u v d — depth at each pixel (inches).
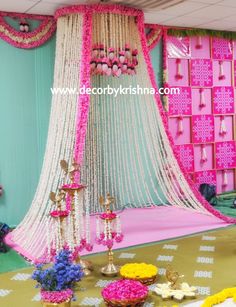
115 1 177.2
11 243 180.2
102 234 145.1
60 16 184.9
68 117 174.4
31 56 210.1
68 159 172.2
